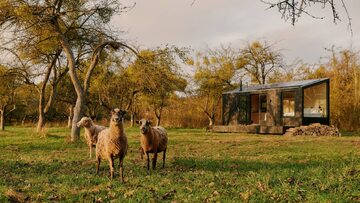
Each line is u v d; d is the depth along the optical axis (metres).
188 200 7.56
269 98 36.19
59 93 51.50
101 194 8.30
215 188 8.68
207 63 50.72
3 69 32.41
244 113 39.00
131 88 44.53
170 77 27.64
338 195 7.29
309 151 18.53
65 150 19.56
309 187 8.17
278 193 7.78
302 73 49.88
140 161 14.80
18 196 8.00
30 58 29.73
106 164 13.75
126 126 50.88
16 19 24.25
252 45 53.72
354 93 39.19
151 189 8.77
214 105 51.06
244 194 7.74
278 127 33.03
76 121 24.41
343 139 26.08
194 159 15.19
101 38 27.55
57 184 9.60
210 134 33.81
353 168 10.22
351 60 40.50
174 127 51.38
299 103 33.12
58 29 25.58
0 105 45.62
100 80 42.72
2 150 19.52
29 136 29.06
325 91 34.16
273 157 15.94
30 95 50.97
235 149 19.98
